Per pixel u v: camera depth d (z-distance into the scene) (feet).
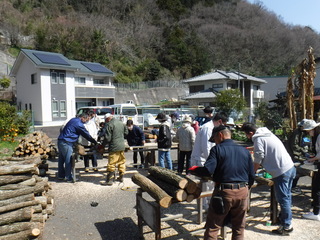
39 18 166.61
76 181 20.49
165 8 241.96
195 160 14.83
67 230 12.81
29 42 149.48
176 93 155.12
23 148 28.14
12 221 11.43
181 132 20.58
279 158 11.84
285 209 11.93
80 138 23.06
